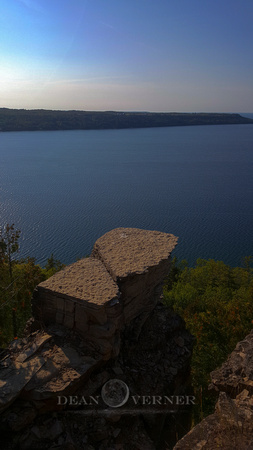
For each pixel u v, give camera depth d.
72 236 103.00
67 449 5.89
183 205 151.50
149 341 8.80
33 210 132.62
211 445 4.86
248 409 5.47
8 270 13.73
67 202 149.38
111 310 7.39
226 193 177.38
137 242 10.13
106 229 113.00
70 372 6.67
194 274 38.44
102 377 7.18
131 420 6.95
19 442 5.92
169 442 7.48
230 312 13.90
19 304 12.96
